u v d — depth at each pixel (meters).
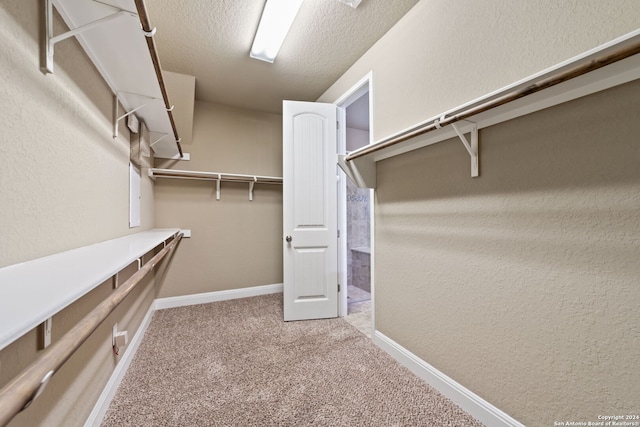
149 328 2.23
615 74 0.82
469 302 1.30
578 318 0.93
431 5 1.52
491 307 1.20
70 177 0.99
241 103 3.03
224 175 2.86
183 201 2.88
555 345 0.99
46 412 0.81
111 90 1.40
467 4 1.31
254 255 3.20
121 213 1.58
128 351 1.67
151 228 2.59
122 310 1.57
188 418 1.24
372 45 2.02
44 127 0.84
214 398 1.37
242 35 1.89
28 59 0.77
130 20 0.92
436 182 1.49
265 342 1.99
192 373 1.59
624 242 0.83
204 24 1.77
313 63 2.25
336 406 1.32
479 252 1.26
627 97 0.82
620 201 0.84
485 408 1.21
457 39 1.36
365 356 1.79
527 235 1.07
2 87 0.67
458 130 1.20
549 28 1.01
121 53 1.12
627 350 0.83
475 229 1.28
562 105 0.97
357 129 4.23
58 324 0.87
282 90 2.73
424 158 1.57
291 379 1.54
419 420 1.24
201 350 1.86
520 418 1.09
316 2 1.59
